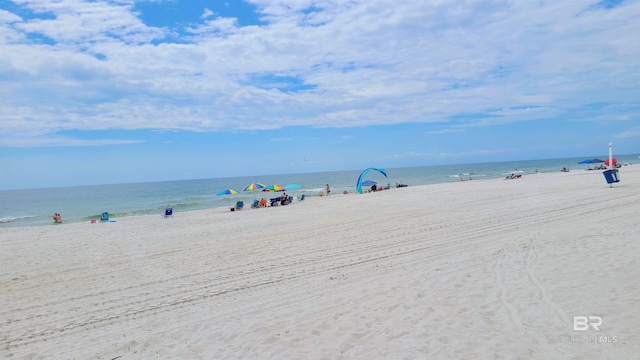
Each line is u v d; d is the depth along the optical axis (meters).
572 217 11.59
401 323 4.66
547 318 4.36
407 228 12.11
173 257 10.44
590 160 42.84
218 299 6.61
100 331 5.55
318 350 4.20
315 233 12.59
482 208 15.58
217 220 19.22
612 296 4.75
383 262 8.15
